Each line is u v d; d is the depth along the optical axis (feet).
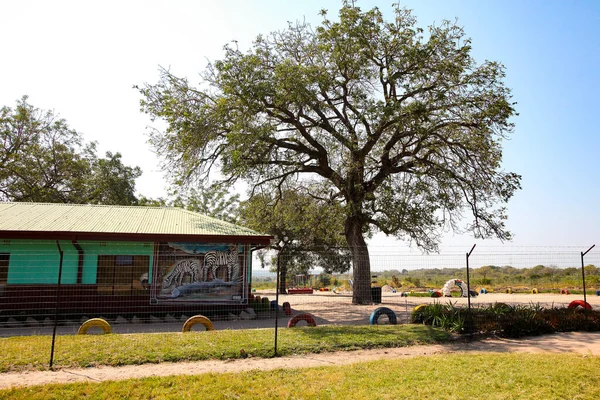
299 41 71.26
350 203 70.28
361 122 67.72
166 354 26.58
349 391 19.92
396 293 108.17
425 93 68.49
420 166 69.92
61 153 117.19
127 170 134.92
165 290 50.60
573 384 21.21
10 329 42.24
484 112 65.72
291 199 86.43
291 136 78.38
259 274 52.85
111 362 24.99
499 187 69.87
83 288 48.55
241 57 64.95
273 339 31.24
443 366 24.44
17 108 113.09
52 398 18.60
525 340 34.35
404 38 68.08
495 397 19.22
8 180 112.06
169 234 49.85
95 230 48.47
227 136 61.21
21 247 47.98
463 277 154.51
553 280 140.97
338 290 135.64
